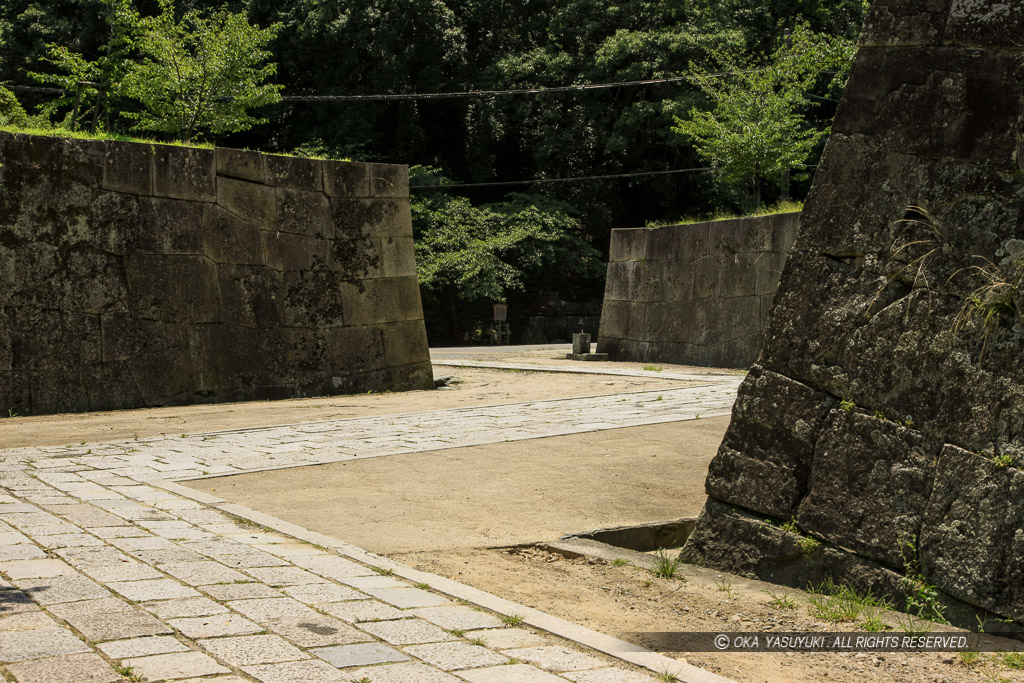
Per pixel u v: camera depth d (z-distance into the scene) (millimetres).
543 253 37344
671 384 15422
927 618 5441
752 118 28594
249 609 4750
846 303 6203
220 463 8875
